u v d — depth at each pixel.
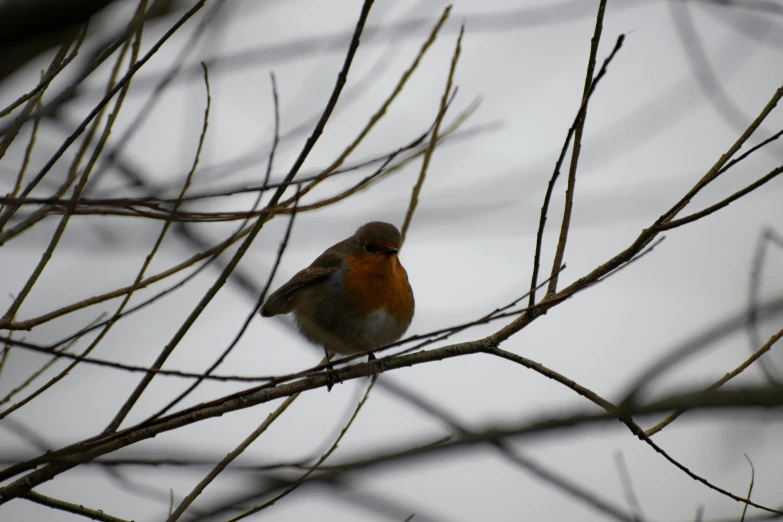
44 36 4.76
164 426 7.51
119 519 7.07
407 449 7.06
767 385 6.60
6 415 6.38
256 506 7.00
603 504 7.67
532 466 7.23
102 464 6.37
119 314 6.50
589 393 7.77
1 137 6.43
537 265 8.10
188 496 6.83
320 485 7.09
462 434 6.98
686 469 7.49
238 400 8.00
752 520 8.16
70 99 6.79
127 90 7.04
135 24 6.28
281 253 6.47
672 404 6.62
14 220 7.06
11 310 6.64
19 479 6.61
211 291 6.92
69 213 6.52
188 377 6.45
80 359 6.09
